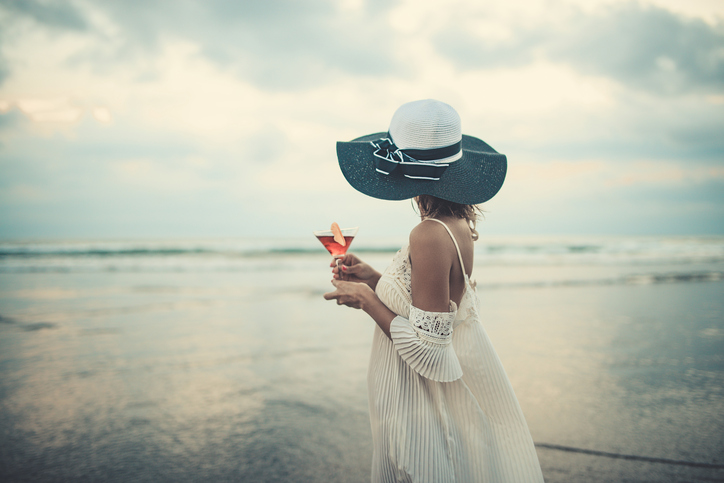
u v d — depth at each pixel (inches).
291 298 350.0
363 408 144.9
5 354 201.2
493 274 550.3
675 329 257.1
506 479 61.8
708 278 514.0
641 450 116.0
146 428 130.0
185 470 107.4
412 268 58.8
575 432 126.3
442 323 56.2
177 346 215.2
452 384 62.9
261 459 112.6
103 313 289.4
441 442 60.9
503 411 63.7
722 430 128.1
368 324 264.1
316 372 179.2
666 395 155.5
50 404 146.6
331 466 109.4
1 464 109.3
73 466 108.9
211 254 802.8
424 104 60.1
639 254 978.1
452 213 61.7
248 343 220.8
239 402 149.0
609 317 288.7
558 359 197.3
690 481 101.4
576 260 809.5
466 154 64.7
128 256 778.2
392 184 59.6
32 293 368.2
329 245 73.4
